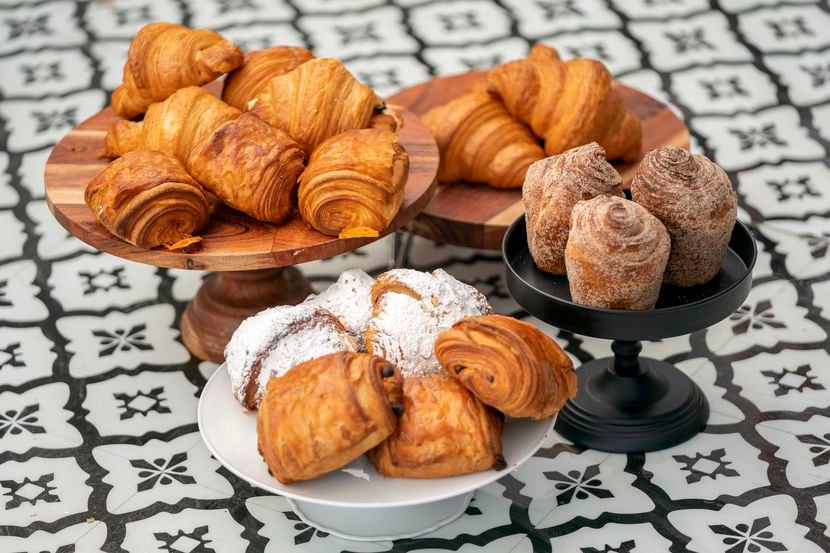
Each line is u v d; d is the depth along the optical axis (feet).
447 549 4.48
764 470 4.66
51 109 6.70
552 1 7.64
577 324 4.48
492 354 4.27
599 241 4.40
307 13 7.61
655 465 4.71
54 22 7.64
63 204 4.98
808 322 5.21
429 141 5.32
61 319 5.47
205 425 4.50
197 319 5.32
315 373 4.27
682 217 4.48
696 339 5.18
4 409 5.06
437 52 7.04
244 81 5.25
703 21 7.29
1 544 4.56
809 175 6.04
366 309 4.73
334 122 5.03
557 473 4.70
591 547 4.47
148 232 4.79
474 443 4.27
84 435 4.94
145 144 5.06
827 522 4.49
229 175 4.88
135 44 5.28
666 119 5.79
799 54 6.87
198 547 4.52
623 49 6.99
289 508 4.63
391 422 4.24
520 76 5.48
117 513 4.64
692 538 4.47
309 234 4.90
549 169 4.67
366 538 4.51
